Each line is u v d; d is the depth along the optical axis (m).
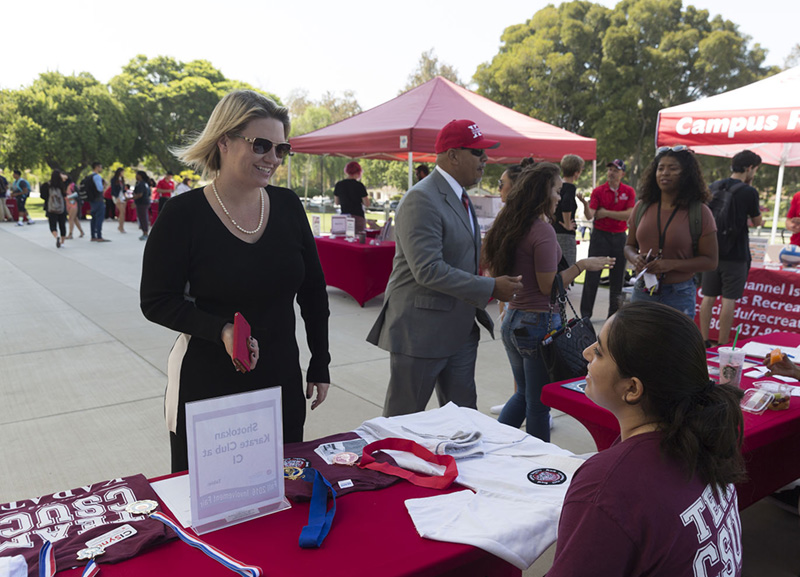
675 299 3.64
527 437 1.76
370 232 8.34
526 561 1.21
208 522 1.24
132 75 41.75
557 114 29.77
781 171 8.26
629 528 0.95
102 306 7.08
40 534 1.19
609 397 1.12
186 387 1.74
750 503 2.36
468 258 2.72
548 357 2.57
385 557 1.16
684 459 1.00
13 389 4.32
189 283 1.74
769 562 2.46
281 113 1.71
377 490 1.44
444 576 1.36
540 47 29.66
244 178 1.68
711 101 4.71
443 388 2.92
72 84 37.53
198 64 45.09
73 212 14.57
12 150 34.34
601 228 6.59
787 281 5.38
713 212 5.11
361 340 5.79
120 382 4.47
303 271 1.88
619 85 28.20
